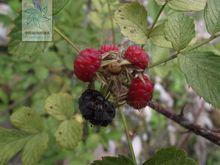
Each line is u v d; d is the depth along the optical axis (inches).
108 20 5.0
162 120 7.9
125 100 3.2
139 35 3.3
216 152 8.5
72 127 3.7
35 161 3.5
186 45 3.1
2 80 7.2
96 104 3.1
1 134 3.6
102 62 3.1
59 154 6.2
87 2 6.5
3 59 6.9
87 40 5.4
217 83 2.9
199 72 2.9
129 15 3.4
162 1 3.3
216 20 3.1
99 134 6.4
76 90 6.3
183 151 2.8
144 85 3.1
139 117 7.4
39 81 7.0
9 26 6.4
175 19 3.1
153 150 7.7
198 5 3.2
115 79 3.1
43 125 3.6
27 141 3.6
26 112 3.6
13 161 7.0
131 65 3.1
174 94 8.2
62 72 6.7
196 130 4.0
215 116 9.3
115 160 3.0
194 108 7.9
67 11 5.7
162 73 4.3
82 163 6.2
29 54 3.4
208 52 3.0
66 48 5.8
